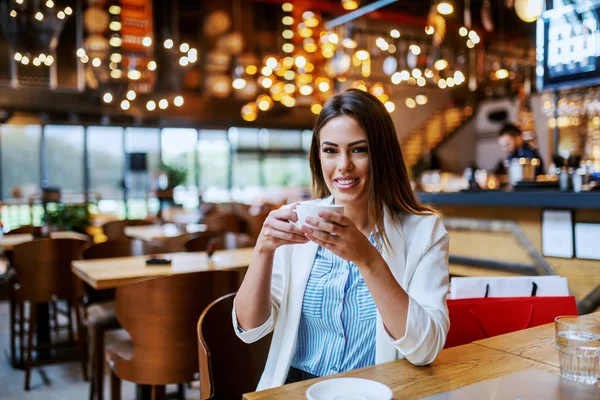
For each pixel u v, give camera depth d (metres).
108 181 12.79
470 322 1.69
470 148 14.17
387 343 1.39
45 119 11.08
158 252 4.10
